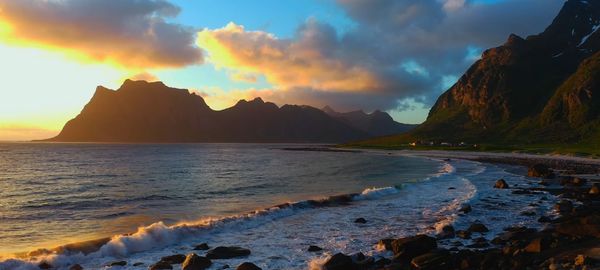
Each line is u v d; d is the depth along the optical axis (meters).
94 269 16.58
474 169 70.50
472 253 17.06
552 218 25.84
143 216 28.67
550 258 15.57
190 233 22.00
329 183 50.09
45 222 26.80
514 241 18.91
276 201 35.25
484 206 30.66
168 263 16.73
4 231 24.05
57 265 16.98
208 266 16.48
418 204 32.06
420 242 17.61
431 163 90.88
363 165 86.12
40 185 50.50
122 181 54.72
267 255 18.36
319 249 19.16
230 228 23.64
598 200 32.53
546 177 53.38
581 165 76.81
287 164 92.62
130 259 17.92
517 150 139.75
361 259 17.23
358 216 27.39
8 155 140.88
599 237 18.55
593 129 169.12
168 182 52.62
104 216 28.81
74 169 78.69
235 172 69.25
